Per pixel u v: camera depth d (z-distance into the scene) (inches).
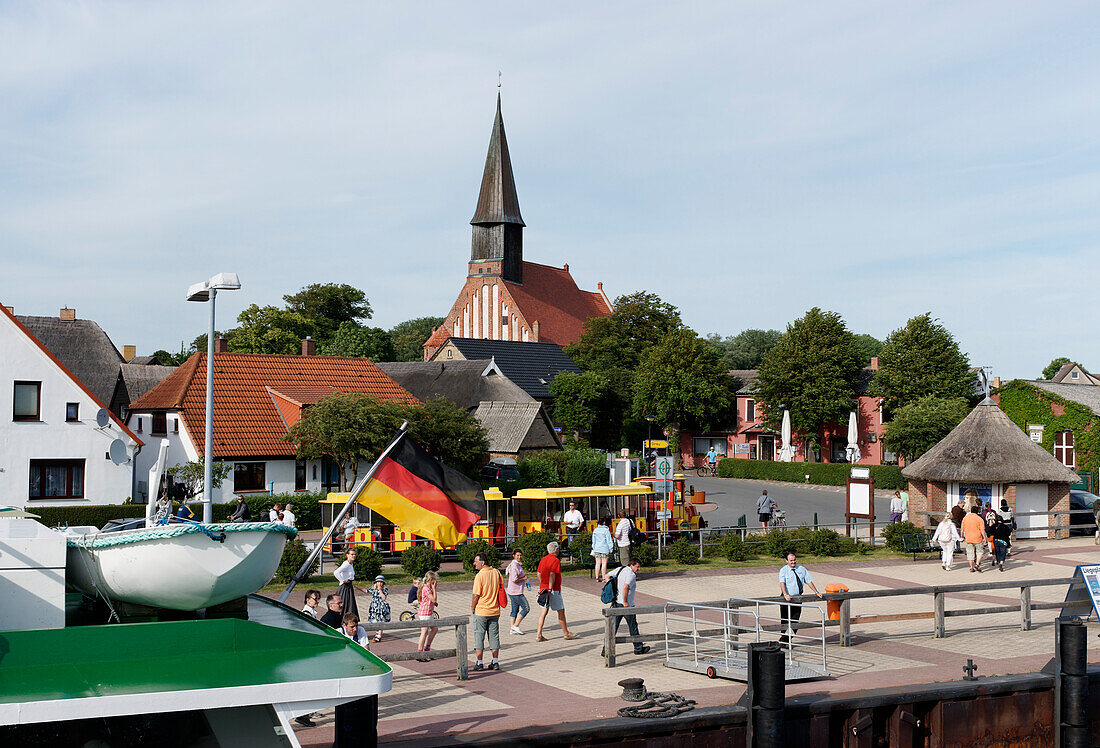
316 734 571.2
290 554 1122.0
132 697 356.2
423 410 1744.6
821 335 3216.0
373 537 1302.9
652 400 3344.0
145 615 408.5
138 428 2097.7
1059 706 662.5
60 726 402.9
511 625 933.8
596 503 1459.2
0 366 1647.4
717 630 797.9
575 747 550.3
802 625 802.2
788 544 1392.7
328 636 416.2
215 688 367.9
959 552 1461.6
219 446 1824.6
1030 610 896.3
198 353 2071.9
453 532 679.1
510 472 1873.8
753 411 3565.5
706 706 614.9
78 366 2544.3
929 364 3024.1
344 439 1664.6
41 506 1632.6
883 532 1475.1
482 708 619.8
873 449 3336.6
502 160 4798.2
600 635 881.5
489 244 4783.5
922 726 641.0
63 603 397.7
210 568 386.3
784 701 587.5
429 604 775.1
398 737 548.1
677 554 1316.4
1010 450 1617.9
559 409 3307.1
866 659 769.6
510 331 4690.0
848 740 618.8
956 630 900.6
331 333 4443.9
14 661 362.9
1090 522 1675.7
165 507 460.4
